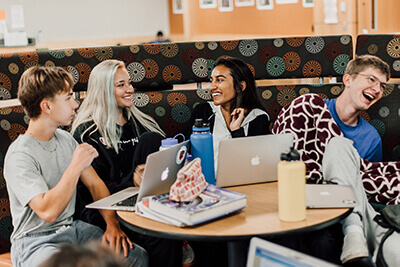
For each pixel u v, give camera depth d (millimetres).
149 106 2727
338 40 2885
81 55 2662
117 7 6777
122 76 2336
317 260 1230
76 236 2012
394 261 1940
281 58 2857
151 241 2064
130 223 1648
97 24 6684
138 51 2744
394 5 3824
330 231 1954
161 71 2771
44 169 1994
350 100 2492
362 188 2088
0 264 2184
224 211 1635
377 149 2580
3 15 5000
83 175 2137
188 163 1751
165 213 1628
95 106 2328
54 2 6262
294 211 1592
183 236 1532
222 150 1836
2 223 2424
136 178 2309
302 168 1589
